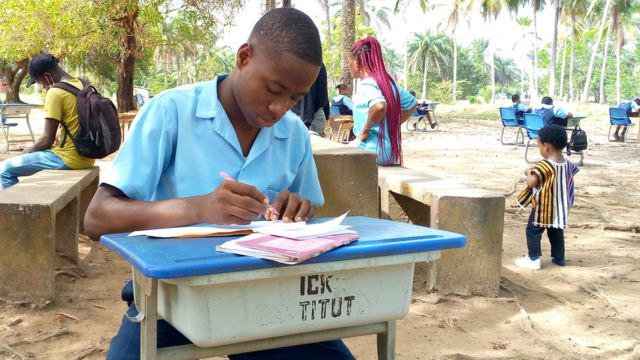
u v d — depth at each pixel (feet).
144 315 5.83
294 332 5.80
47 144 18.92
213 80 7.06
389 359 6.58
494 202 15.43
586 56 277.44
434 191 15.96
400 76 300.40
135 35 52.95
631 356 12.61
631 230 24.18
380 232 6.28
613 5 177.99
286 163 7.43
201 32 52.75
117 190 6.63
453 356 12.31
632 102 66.23
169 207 6.15
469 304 15.21
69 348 12.30
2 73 104.58
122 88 53.98
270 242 5.52
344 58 59.93
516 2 176.96
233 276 5.22
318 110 22.49
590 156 50.47
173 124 6.79
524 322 14.17
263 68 6.22
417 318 14.33
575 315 14.88
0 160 37.81
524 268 18.58
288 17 6.18
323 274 5.77
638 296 16.39
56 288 15.43
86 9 49.03
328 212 16.79
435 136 67.26
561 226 18.15
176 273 4.92
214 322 5.41
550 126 18.42
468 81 306.96
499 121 101.14
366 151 16.97
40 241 14.01
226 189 5.89
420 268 17.67
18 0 53.26
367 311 6.06
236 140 6.93
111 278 16.52
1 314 13.73
